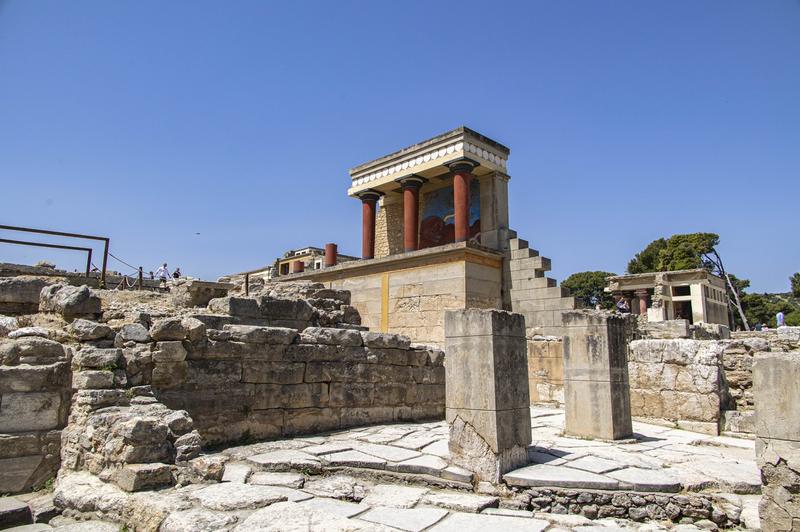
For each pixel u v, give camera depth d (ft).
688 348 32.53
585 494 18.67
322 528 13.29
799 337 51.93
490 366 20.38
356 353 31.48
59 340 21.97
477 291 55.21
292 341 28.68
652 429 31.50
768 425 15.35
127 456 16.94
